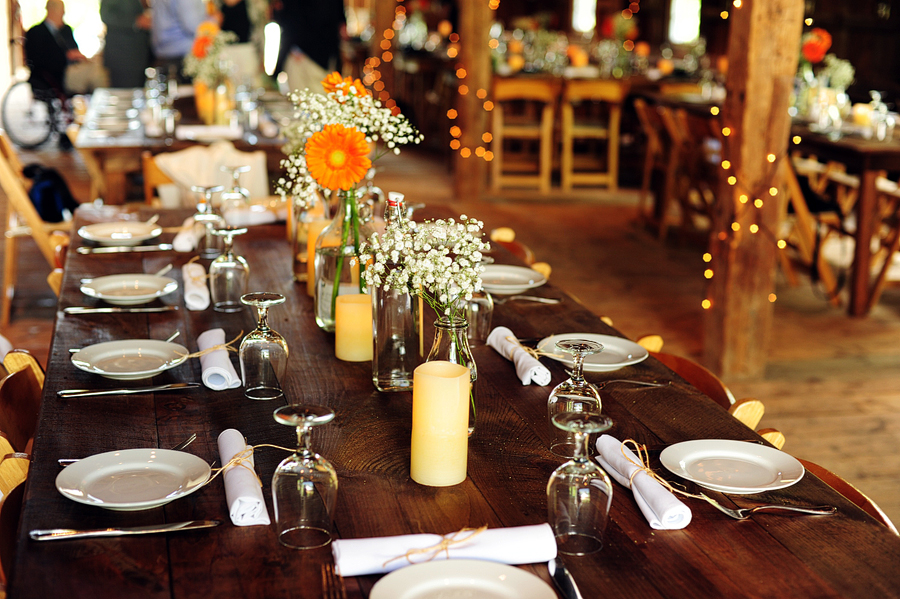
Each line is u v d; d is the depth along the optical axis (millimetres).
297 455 1112
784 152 3498
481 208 6941
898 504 2627
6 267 4039
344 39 11602
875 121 4605
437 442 1272
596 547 1127
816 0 7559
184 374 1721
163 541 1115
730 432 1501
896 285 4898
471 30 6836
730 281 3594
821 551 1139
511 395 1658
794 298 4914
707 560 1113
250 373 1598
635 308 4590
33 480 1251
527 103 8172
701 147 5531
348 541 1065
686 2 10711
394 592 983
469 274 1370
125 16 7961
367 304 1788
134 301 2139
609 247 5863
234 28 7375
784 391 3564
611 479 1331
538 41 8000
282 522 1118
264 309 1595
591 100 8055
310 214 2320
